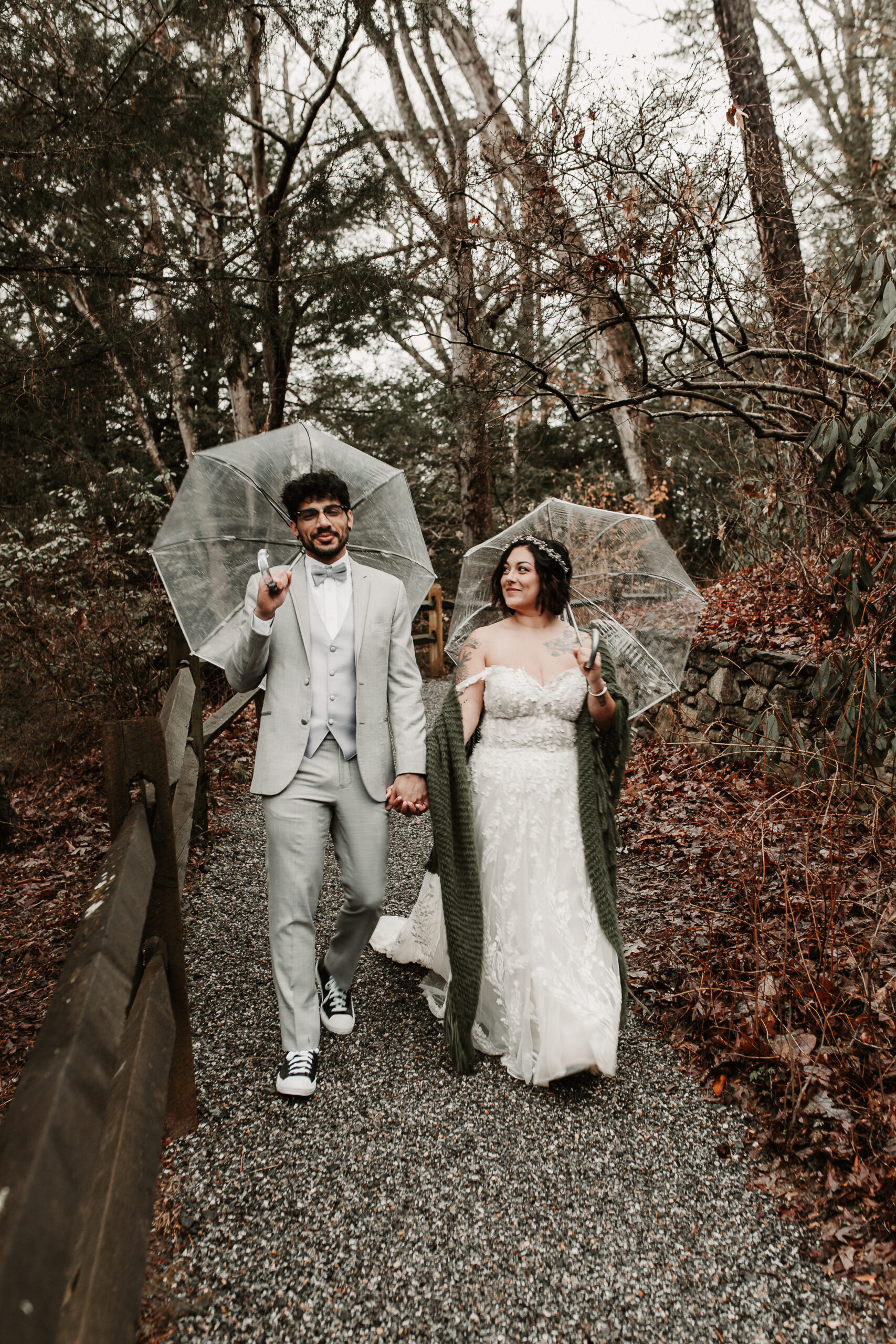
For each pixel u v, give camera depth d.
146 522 8.60
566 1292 1.88
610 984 2.73
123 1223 1.36
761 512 7.82
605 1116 2.51
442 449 15.68
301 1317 1.82
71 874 4.93
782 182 4.53
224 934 3.83
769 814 4.44
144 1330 1.77
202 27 6.21
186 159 6.31
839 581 4.34
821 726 5.04
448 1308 1.84
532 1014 2.70
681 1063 2.79
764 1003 2.88
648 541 3.54
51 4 5.16
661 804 5.45
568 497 14.73
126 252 5.96
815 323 4.90
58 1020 1.33
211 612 3.27
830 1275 1.92
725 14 5.85
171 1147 2.37
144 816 2.21
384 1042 2.92
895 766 4.44
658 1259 1.97
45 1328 0.84
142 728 2.20
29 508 7.63
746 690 5.84
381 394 15.89
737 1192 2.19
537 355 5.25
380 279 7.85
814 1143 2.30
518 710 2.94
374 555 3.39
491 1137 2.41
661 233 3.96
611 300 4.03
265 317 7.38
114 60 5.59
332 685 2.73
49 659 7.40
